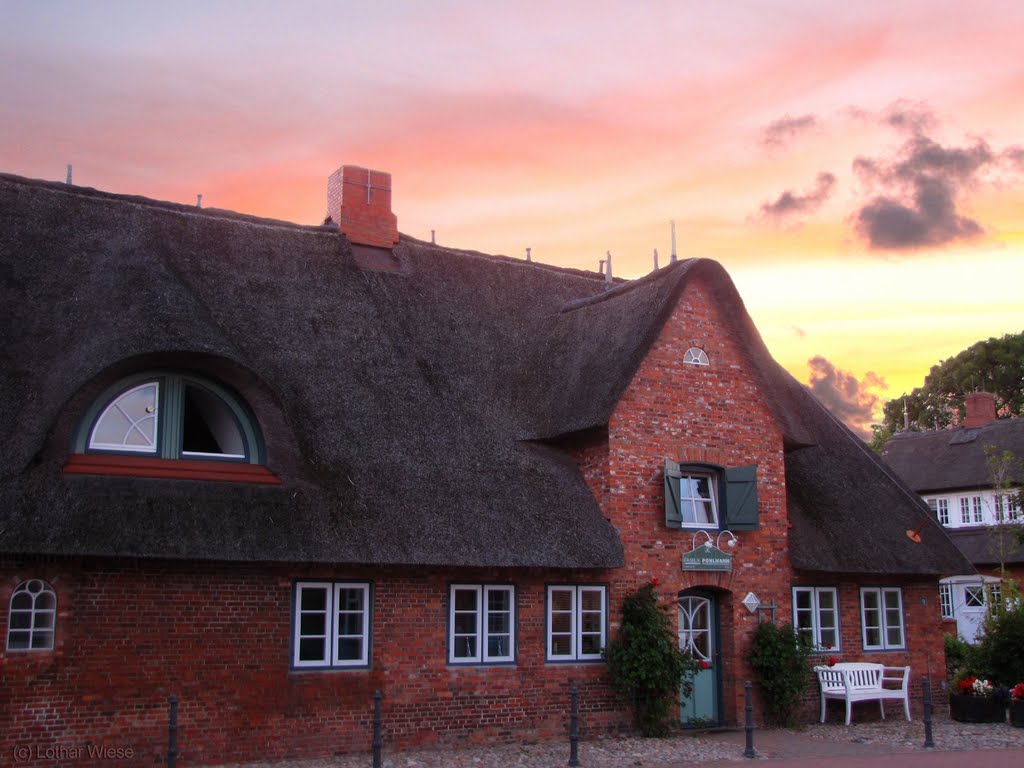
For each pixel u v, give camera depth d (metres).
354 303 19.73
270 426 15.58
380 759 13.70
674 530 18.89
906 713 20.92
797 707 20.03
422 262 22.05
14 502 13.05
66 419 13.95
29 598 13.66
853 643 21.41
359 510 15.66
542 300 22.80
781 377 24.61
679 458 19.22
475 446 18.12
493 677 16.86
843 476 23.03
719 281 20.08
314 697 15.31
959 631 38.72
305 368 17.56
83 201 18.44
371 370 18.41
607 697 17.83
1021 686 20.20
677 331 19.73
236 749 14.61
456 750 16.14
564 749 16.34
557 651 17.62
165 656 14.30
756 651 19.36
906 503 23.31
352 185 22.03
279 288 19.06
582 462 18.98
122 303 15.35
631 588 18.20
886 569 21.12
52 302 15.97
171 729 12.44
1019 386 62.59
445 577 16.77
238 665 14.80
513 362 20.75
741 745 17.12
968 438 42.84
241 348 17.08
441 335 20.38
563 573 17.81
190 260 18.47
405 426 17.64
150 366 14.98
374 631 16.00
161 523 13.86
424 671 16.30
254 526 14.52
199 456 15.30
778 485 20.47
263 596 15.17
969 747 17.34
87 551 13.12
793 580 20.52
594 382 19.00
